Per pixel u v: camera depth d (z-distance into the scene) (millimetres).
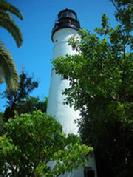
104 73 17047
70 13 32250
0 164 14977
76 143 15328
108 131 21031
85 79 17078
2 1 18781
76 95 18469
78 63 17547
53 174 14789
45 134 15438
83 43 17969
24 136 15375
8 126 15578
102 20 17984
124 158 21078
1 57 17562
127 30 17375
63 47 29859
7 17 18891
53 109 26688
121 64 17203
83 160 15227
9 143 14656
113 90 16844
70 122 25562
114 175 22203
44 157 15414
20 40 19453
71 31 30812
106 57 17391
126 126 17781
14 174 15148
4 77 17719
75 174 22453
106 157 22688
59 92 27172
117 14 17422
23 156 15289
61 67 17844
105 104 17297
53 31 31844
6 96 32938
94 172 22828
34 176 14977
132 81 16922
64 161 14859
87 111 20781
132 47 17484
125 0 17188
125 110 15953
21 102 33312
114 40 17531
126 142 20844
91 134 21672
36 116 15609
